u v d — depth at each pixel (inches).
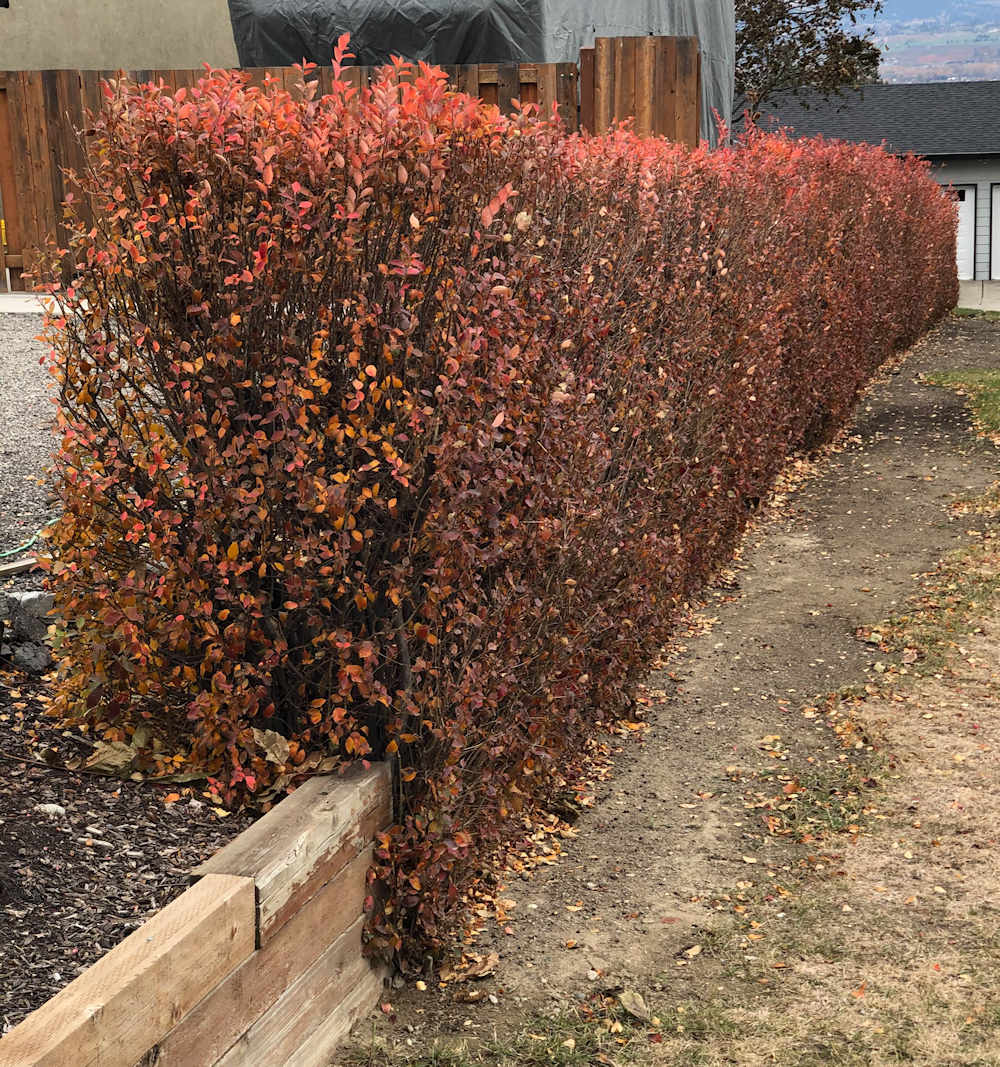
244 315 141.9
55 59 550.6
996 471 443.5
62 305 146.6
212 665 155.9
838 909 174.2
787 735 239.6
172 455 147.7
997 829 195.8
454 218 147.8
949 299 1018.7
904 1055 140.3
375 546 150.6
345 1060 139.7
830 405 485.4
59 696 161.3
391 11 461.1
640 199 226.5
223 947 113.4
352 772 149.0
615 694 235.6
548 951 165.6
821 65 1159.6
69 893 125.6
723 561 344.2
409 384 146.6
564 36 471.8
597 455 202.5
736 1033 145.8
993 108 1583.4
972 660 271.1
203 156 135.9
